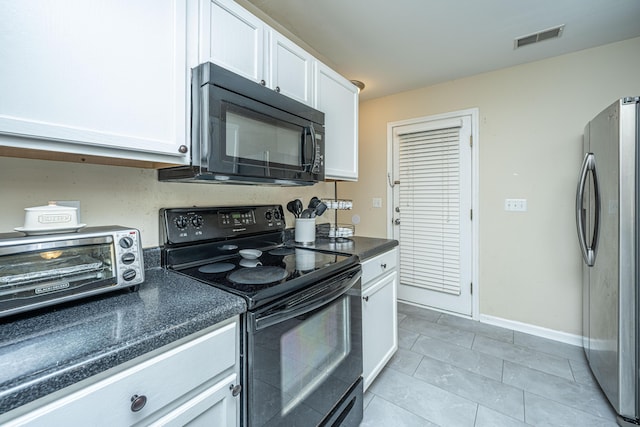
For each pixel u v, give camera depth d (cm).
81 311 78
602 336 172
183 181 130
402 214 322
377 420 154
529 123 252
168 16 100
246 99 116
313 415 116
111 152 88
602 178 168
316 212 194
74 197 104
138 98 92
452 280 292
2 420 48
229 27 121
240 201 164
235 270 121
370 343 170
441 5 178
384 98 332
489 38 214
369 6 179
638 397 145
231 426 87
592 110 228
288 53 152
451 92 289
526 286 256
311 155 150
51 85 75
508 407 164
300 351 109
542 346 231
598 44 222
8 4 68
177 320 73
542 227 248
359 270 145
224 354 84
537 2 175
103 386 60
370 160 343
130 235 91
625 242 147
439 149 298
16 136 70
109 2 85
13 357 56
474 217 279
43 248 74
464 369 200
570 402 167
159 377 69
